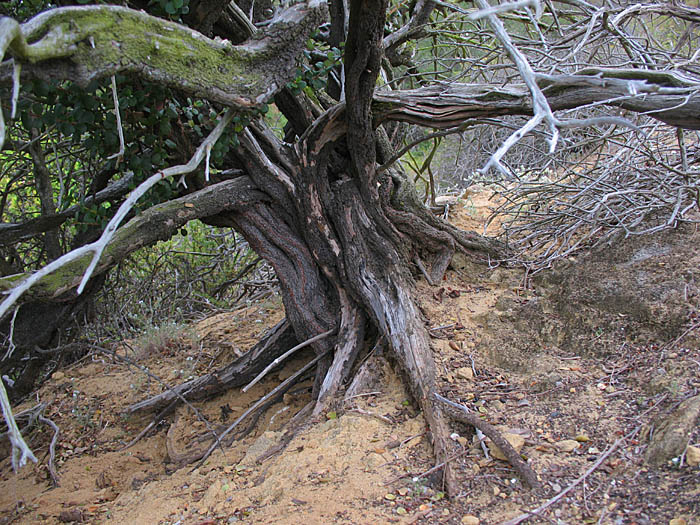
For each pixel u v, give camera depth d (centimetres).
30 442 484
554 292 416
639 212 457
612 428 300
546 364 362
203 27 356
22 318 444
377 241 420
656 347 348
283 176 404
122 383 536
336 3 434
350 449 319
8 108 324
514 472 285
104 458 443
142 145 374
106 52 244
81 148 510
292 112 431
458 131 371
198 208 379
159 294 695
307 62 407
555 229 498
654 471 267
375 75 350
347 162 434
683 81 298
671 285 375
